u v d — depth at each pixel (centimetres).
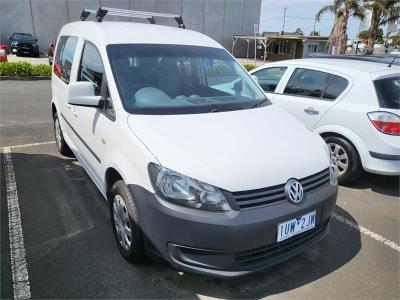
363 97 453
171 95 335
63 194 421
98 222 364
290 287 285
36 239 333
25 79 1442
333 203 289
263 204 248
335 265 315
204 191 239
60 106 485
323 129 484
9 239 332
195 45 394
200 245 240
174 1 3312
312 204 266
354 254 333
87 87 324
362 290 286
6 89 1188
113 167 297
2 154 548
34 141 617
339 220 396
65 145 526
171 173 246
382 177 525
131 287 277
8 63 1456
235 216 238
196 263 245
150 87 330
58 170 490
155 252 259
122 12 442
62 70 479
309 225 268
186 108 321
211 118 309
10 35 2828
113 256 311
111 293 270
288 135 301
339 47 2434
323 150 302
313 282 292
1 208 386
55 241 330
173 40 387
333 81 486
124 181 280
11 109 873
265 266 257
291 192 257
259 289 281
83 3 2958
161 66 351
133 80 328
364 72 460
